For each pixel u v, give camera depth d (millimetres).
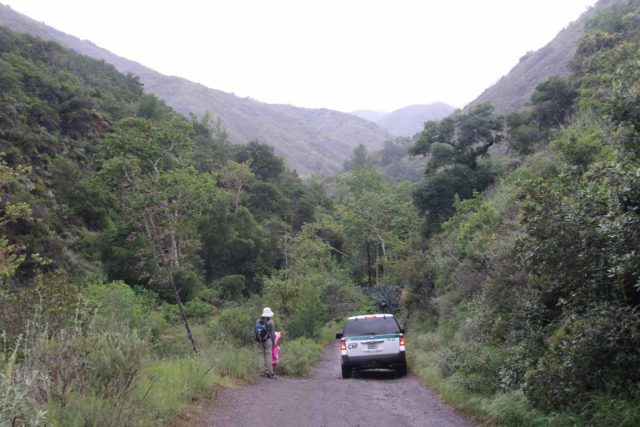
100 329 7566
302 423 7820
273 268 55000
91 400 5805
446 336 17391
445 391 10070
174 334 22016
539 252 7305
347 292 43219
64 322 8250
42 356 5965
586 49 43375
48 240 34375
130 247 37188
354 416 8430
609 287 6730
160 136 41625
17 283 17688
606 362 6145
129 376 6645
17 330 7980
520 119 43062
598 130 16125
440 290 24109
